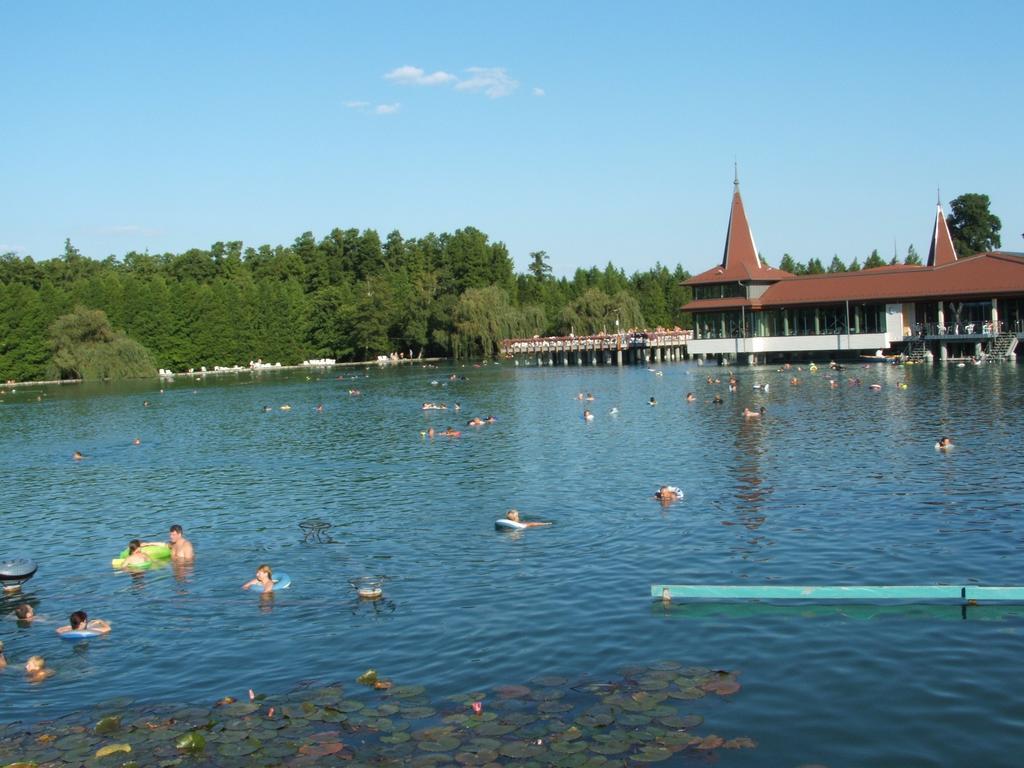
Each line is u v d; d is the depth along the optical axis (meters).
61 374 141.38
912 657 18.42
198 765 15.23
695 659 18.73
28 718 17.55
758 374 96.12
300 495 38.53
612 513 32.12
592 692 17.34
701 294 118.06
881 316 105.75
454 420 65.56
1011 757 14.59
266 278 198.75
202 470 47.19
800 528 28.59
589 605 22.33
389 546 28.95
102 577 27.23
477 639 20.41
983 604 21.28
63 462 52.44
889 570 23.92
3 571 26.00
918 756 14.70
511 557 26.97
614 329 162.75
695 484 36.62
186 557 28.72
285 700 17.67
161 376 151.38
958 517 28.95
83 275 195.75
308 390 105.56
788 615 21.05
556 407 71.69
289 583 25.38
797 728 15.70
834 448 43.75
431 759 15.05
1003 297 98.50
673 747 15.16
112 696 18.45
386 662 19.39
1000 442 42.78
